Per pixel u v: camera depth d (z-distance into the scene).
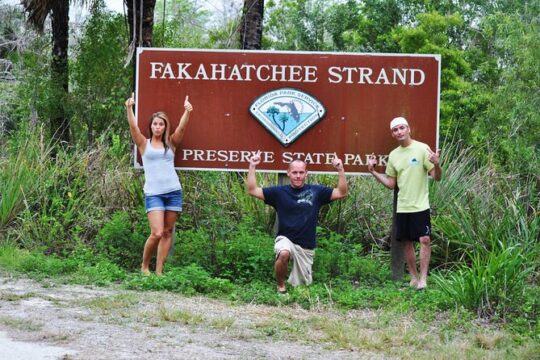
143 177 13.25
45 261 10.84
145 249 10.69
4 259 11.24
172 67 11.55
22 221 12.65
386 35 34.97
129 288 9.77
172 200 10.77
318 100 11.46
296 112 11.48
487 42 34.25
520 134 16.30
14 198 12.91
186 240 11.71
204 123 11.52
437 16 32.44
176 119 11.58
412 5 36.28
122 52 19.42
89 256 11.32
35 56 20.11
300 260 10.20
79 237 12.29
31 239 12.36
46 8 18.80
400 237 10.66
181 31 28.92
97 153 13.99
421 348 7.48
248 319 8.34
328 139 11.45
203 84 11.54
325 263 11.22
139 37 16.39
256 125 11.52
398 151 10.80
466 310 8.91
